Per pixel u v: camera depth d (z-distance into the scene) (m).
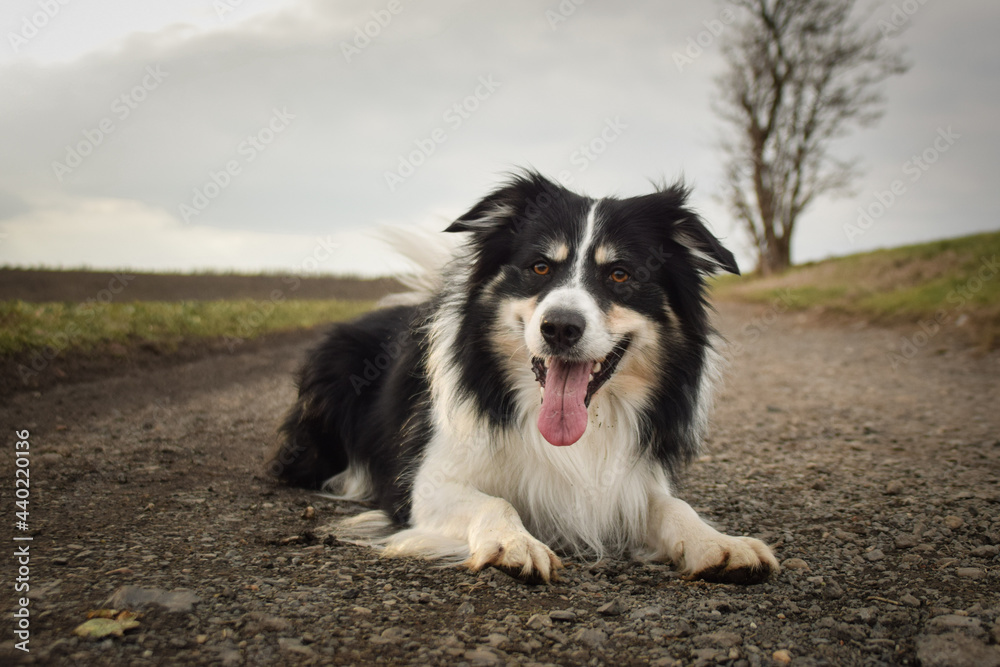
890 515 3.58
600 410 3.23
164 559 2.59
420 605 2.33
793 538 3.25
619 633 2.16
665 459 3.41
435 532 3.05
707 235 3.27
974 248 19.69
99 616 2.00
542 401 3.02
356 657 1.91
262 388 7.21
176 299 15.77
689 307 3.36
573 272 3.12
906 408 7.29
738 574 2.65
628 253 3.17
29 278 16.64
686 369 3.37
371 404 4.12
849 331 15.39
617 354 3.17
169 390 6.78
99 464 4.07
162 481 3.84
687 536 2.91
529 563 2.59
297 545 2.93
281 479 4.14
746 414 7.07
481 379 3.23
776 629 2.23
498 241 3.38
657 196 3.46
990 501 3.77
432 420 3.44
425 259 4.55
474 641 2.06
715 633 2.17
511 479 3.28
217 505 3.47
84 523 3.00
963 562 2.90
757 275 32.41
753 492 4.12
